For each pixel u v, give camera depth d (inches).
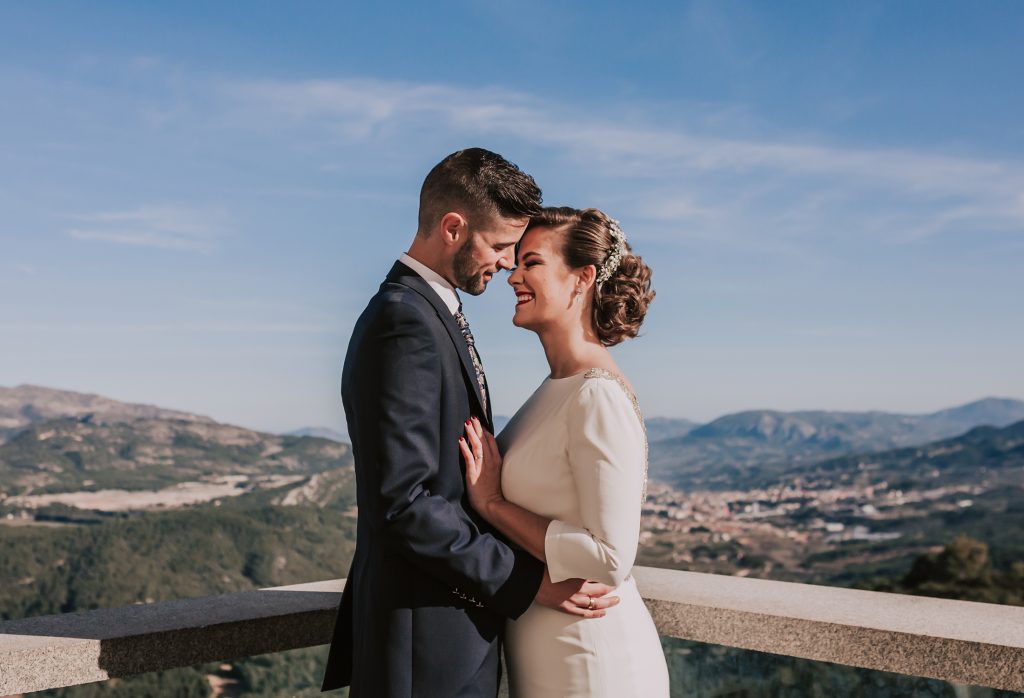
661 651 78.7
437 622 68.5
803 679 85.4
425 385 66.2
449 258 71.4
